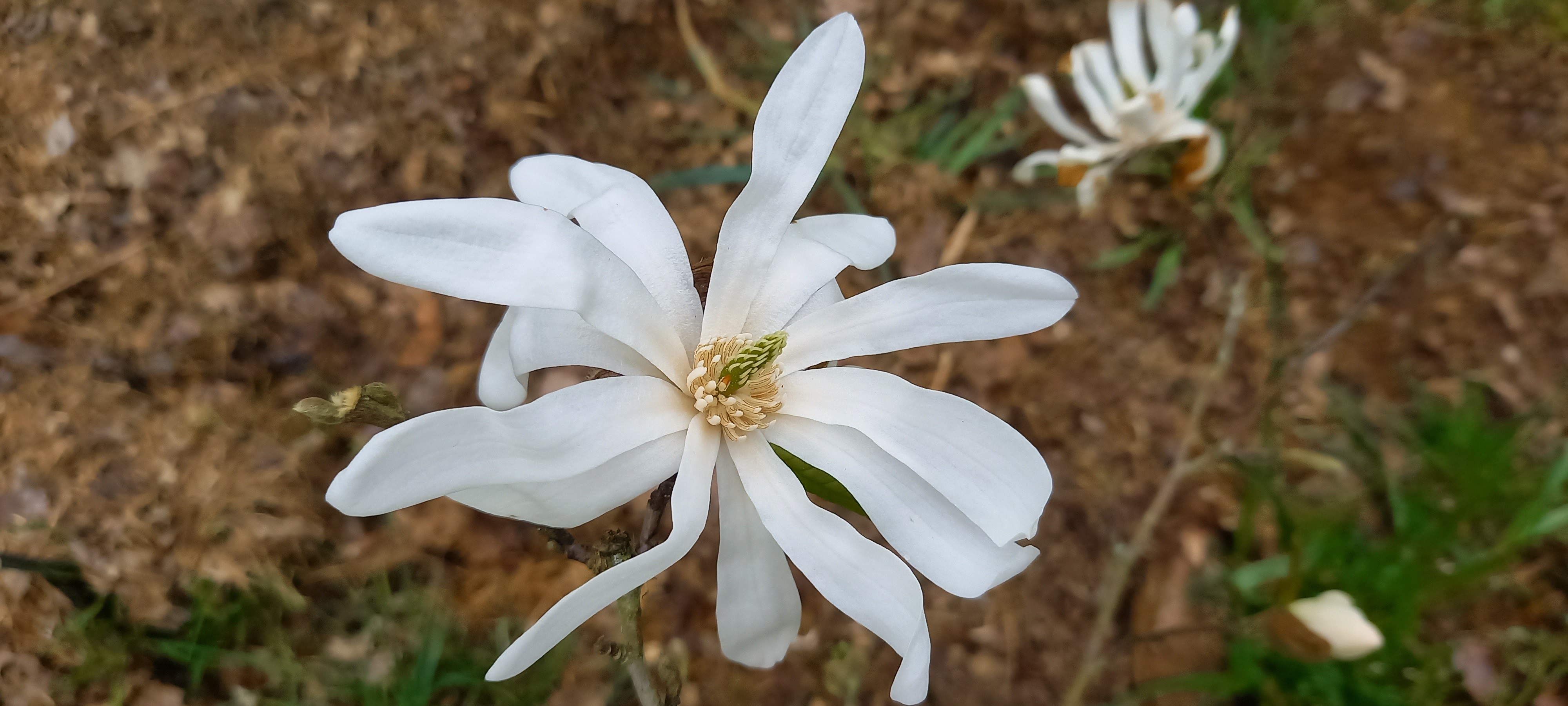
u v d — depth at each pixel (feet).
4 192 0.69
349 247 0.25
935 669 0.67
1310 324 0.84
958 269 0.33
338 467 0.66
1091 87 0.70
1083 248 0.85
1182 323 0.83
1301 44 0.93
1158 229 0.86
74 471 0.61
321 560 0.64
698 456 0.33
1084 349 0.80
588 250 0.29
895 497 0.34
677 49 0.87
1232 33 0.66
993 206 0.85
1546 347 0.82
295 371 0.68
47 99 0.71
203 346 0.67
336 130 0.75
